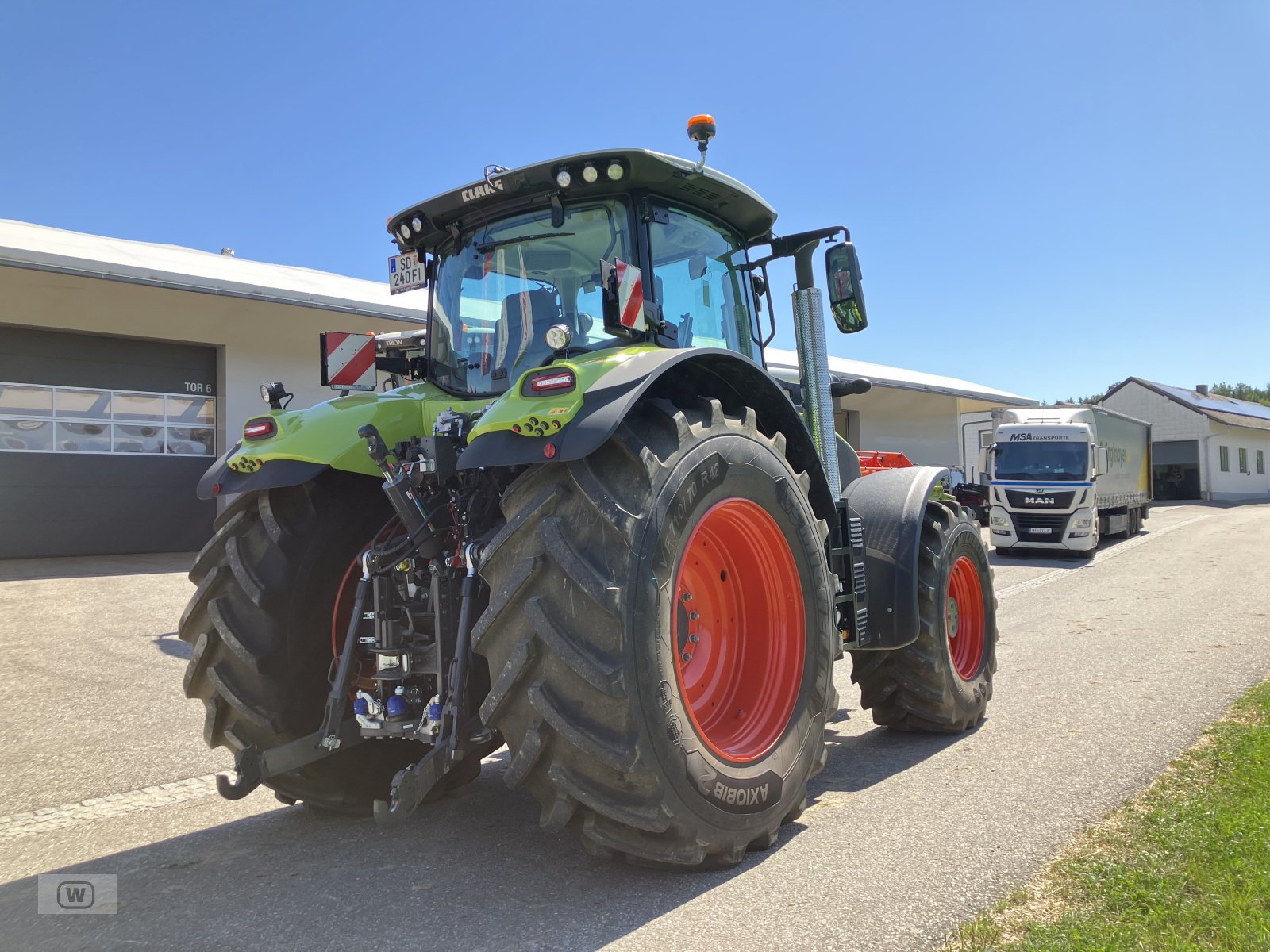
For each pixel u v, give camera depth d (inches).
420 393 139.5
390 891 107.8
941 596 169.8
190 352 585.3
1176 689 203.9
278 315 586.2
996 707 197.9
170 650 283.1
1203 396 1860.2
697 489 107.8
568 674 96.8
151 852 124.6
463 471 121.3
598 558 98.7
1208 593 380.2
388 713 116.7
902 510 166.1
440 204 137.7
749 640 126.5
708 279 146.4
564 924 97.2
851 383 185.9
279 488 129.3
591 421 97.5
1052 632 295.9
